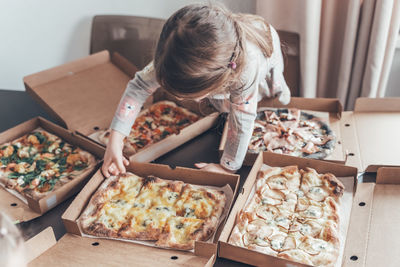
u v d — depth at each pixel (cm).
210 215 122
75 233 119
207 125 159
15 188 136
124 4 234
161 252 112
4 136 156
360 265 105
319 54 210
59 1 238
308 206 125
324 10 196
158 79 108
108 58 193
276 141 149
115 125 138
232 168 136
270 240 114
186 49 102
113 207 126
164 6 229
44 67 266
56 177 140
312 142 147
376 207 121
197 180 133
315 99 162
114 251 113
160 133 161
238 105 128
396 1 179
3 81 272
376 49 187
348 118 159
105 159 136
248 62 120
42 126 164
